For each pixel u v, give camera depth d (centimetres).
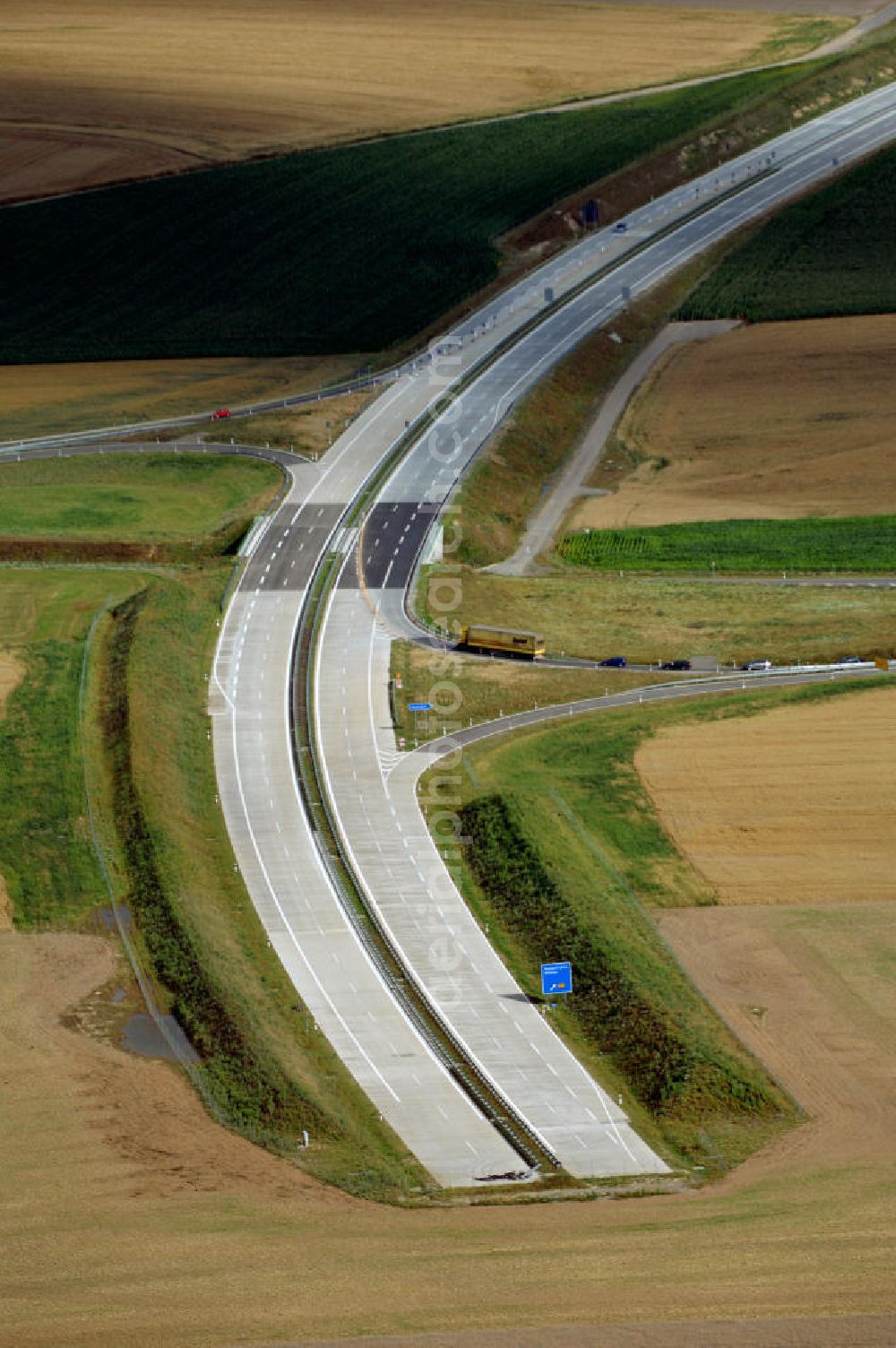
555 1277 12388
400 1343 11581
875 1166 14250
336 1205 13625
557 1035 16412
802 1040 16262
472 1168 14350
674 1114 15200
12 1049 16175
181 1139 14712
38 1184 13875
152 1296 12175
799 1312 11875
